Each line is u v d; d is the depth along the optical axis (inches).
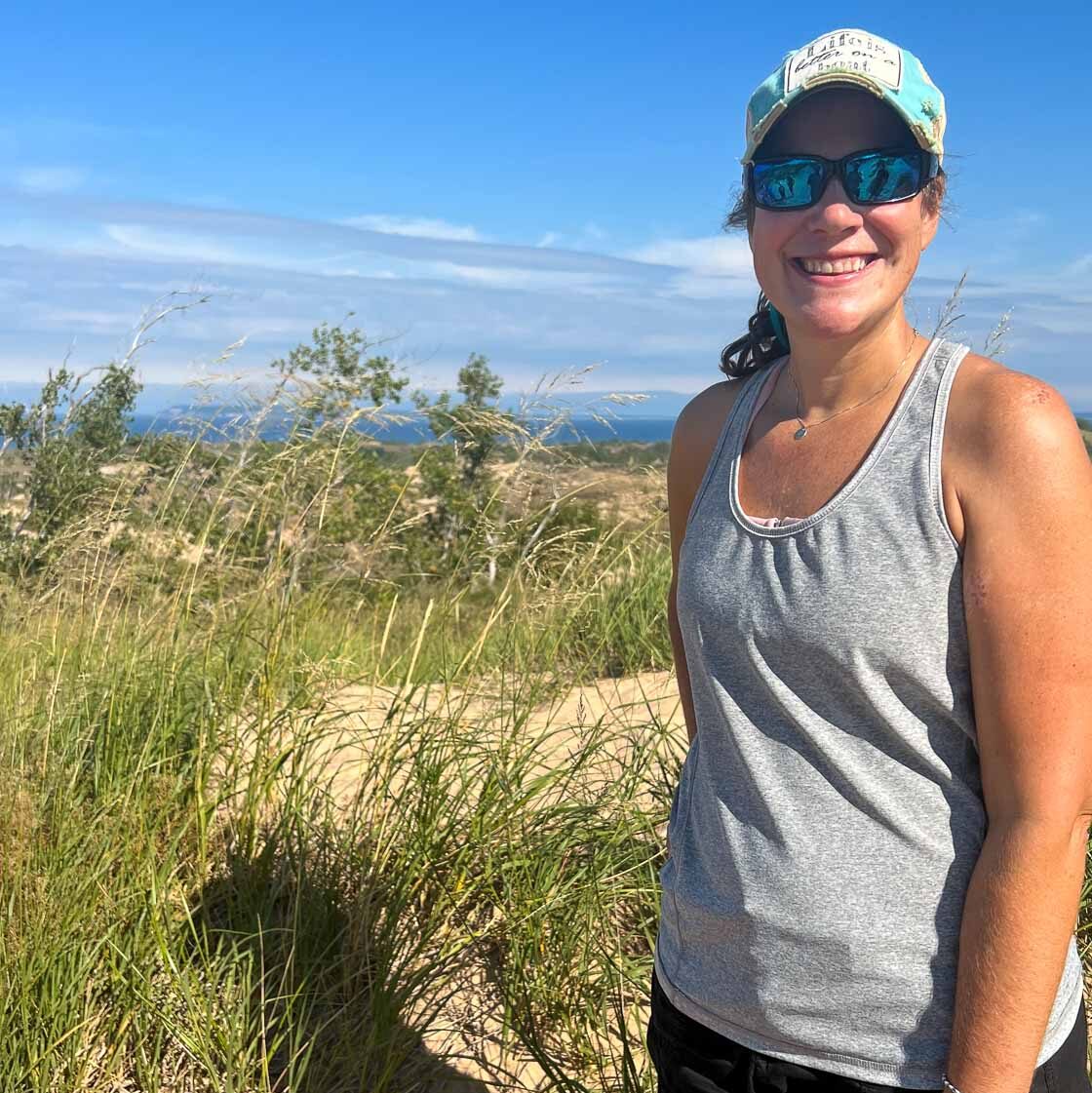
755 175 59.0
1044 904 48.6
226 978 108.2
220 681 147.3
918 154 55.8
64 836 116.2
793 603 54.5
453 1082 102.1
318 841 125.2
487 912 123.9
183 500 160.2
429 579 166.2
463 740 135.3
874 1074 53.1
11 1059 94.7
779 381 63.7
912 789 53.4
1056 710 48.6
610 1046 102.4
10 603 162.9
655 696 181.0
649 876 122.4
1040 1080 52.4
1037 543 48.8
